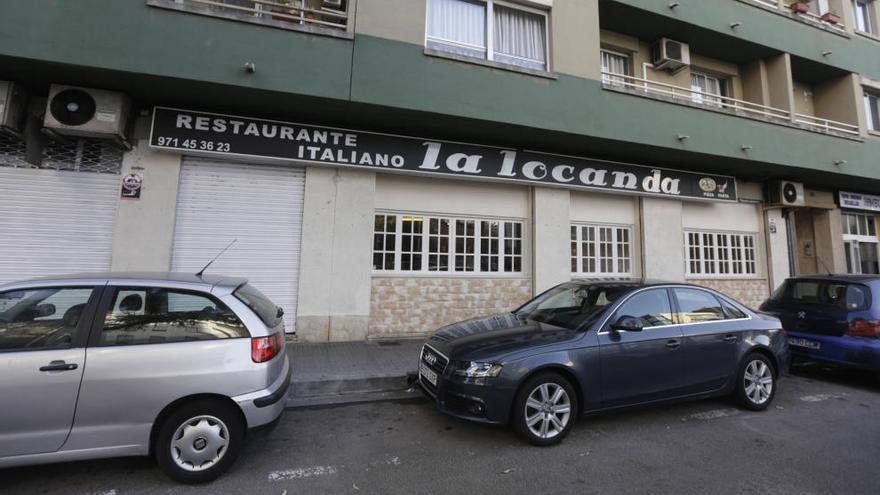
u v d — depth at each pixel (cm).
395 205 790
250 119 684
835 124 1164
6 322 297
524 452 367
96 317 310
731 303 506
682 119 877
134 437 301
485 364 375
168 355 310
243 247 700
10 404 280
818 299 611
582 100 792
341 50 650
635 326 414
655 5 886
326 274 725
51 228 627
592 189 901
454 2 780
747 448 380
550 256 865
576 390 402
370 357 630
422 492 303
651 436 404
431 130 760
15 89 573
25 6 533
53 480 310
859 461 357
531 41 818
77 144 641
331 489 306
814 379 622
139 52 565
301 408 471
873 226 1345
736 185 1088
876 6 1274
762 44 1015
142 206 650
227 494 297
